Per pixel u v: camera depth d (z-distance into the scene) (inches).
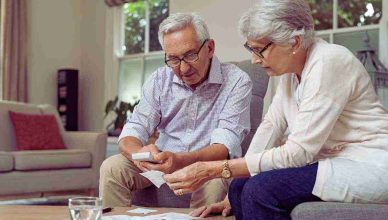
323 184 59.1
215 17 195.3
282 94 71.1
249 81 95.1
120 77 244.8
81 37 258.8
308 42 62.6
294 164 61.3
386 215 55.6
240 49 186.1
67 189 181.2
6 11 233.8
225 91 94.2
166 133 99.3
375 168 59.2
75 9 258.7
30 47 243.0
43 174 174.7
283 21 60.9
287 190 60.0
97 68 250.5
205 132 95.6
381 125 61.8
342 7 171.2
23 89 237.1
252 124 104.9
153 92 97.7
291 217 58.7
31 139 180.5
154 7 231.9
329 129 60.2
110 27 244.4
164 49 90.2
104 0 245.6
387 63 156.0
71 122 243.1
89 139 190.2
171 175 65.1
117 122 226.8
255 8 63.1
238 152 89.8
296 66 64.0
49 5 249.1
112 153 226.2
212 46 92.7
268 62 63.8
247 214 61.7
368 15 163.6
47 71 248.7
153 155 78.2
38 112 195.0
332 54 60.8
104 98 245.6
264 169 62.6
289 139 61.6
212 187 86.1
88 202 53.1
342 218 55.8
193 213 71.3
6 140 180.4
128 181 91.7
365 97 61.9
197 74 90.5
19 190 168.9
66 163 180.2
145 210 73.9
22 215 67.1
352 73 60.7
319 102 59.7
